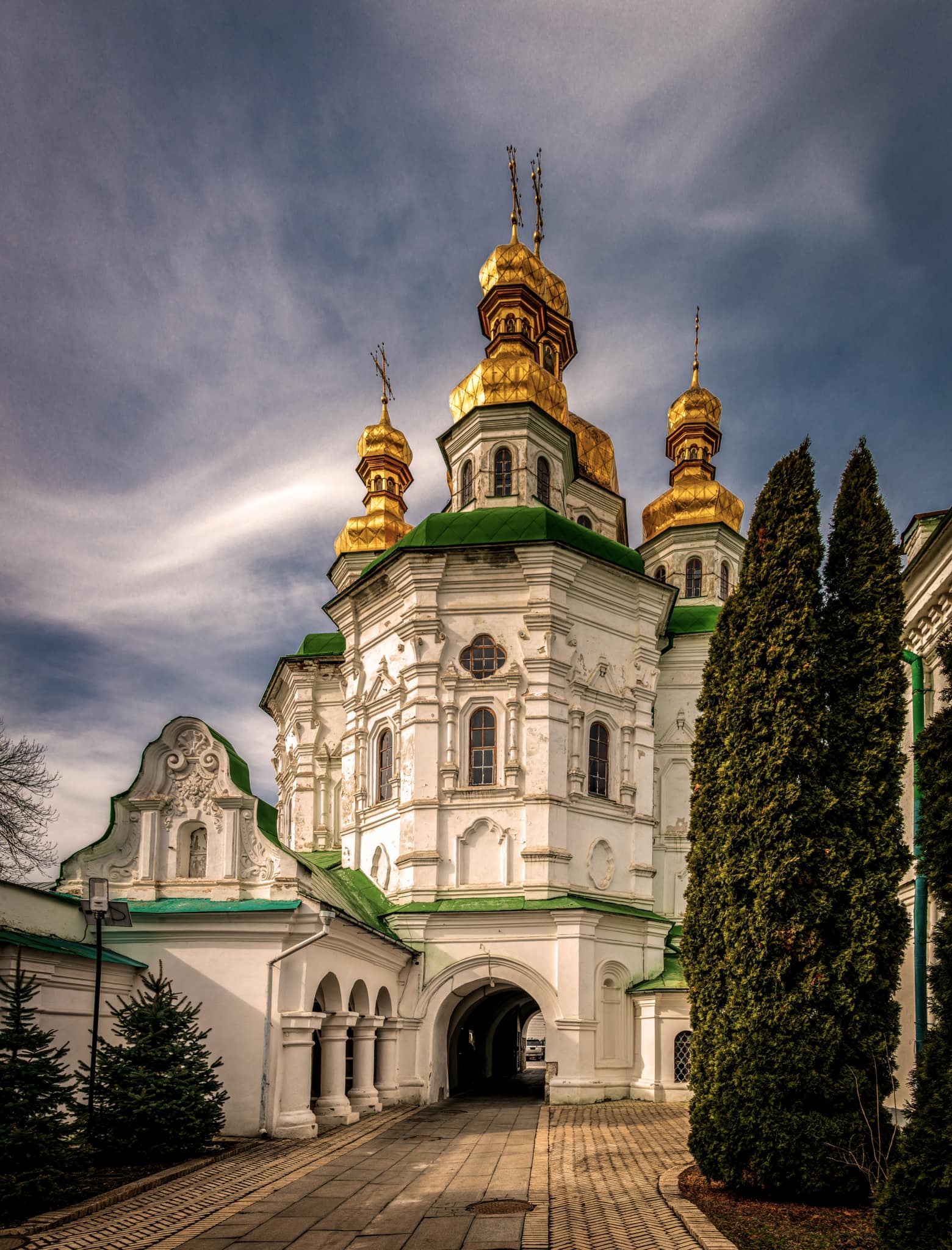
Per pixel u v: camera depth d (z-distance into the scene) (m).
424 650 27.72
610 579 29.25
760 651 14.05
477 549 27.70
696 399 43.09
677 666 34.50
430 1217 11.94
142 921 18.67
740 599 14.84
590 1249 10.34
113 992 17.59
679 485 42.06
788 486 14.46
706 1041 13.78
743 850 13.67
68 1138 13.84
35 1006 15.13
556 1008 24.73
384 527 42.81
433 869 26.19
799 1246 10.12
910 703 17.53
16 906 15.79
